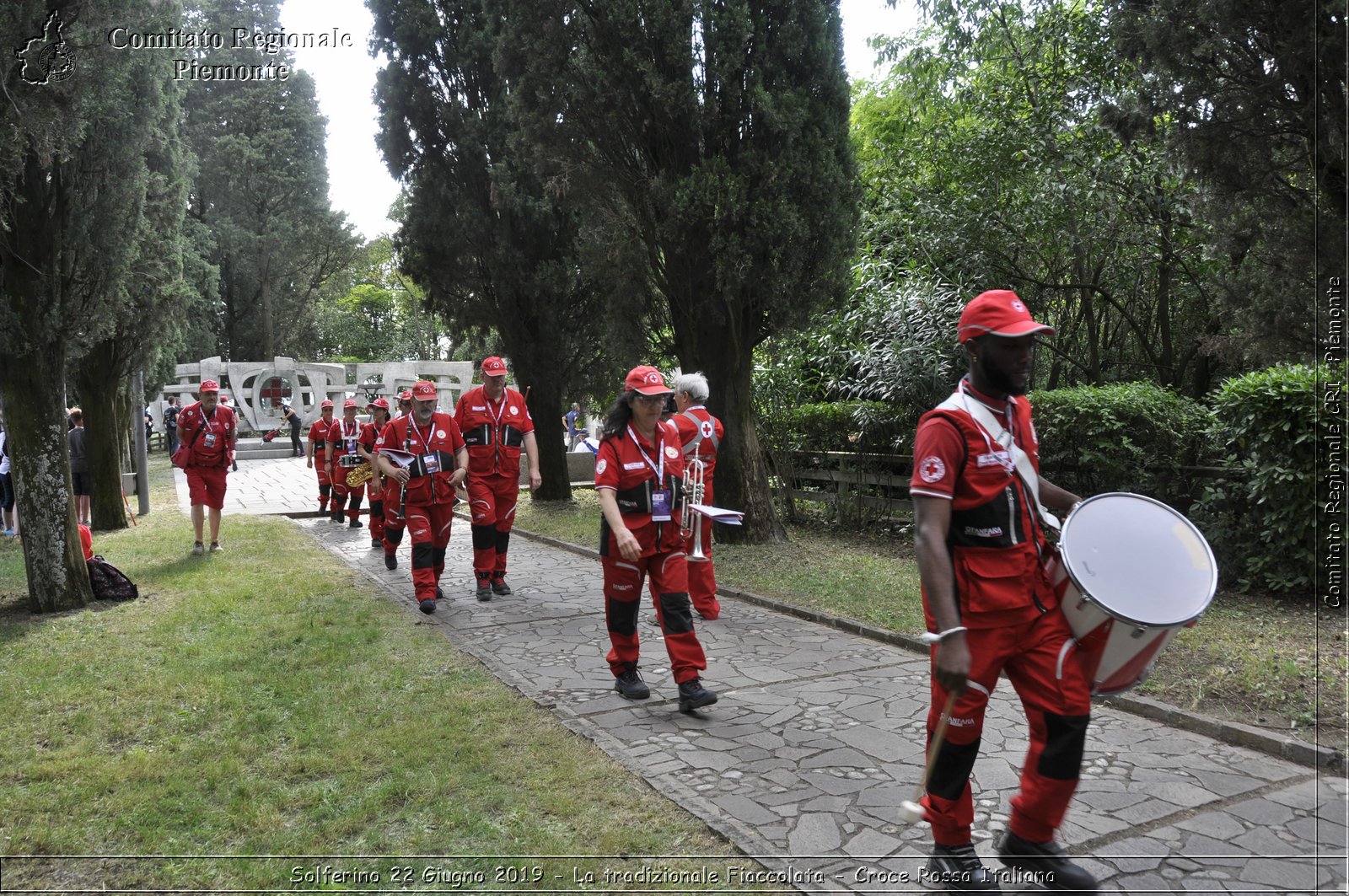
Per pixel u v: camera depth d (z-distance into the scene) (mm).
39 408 7582
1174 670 5277
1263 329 6840
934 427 2896
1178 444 7934
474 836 3523
